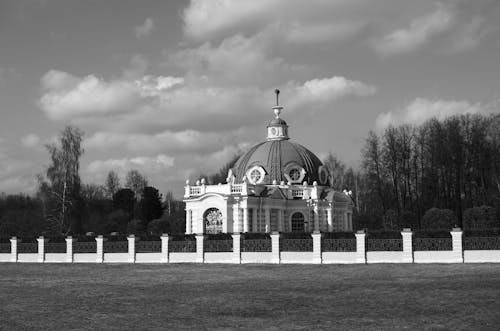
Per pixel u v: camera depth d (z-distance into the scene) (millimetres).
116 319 29047
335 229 107125
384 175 120000
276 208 102938
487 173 113938
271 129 113250
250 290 40344
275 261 66750
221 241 70125
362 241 63219
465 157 114875
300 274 52000
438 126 116875
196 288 42094
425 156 118875
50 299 36812
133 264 69688
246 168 108750
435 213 83188
